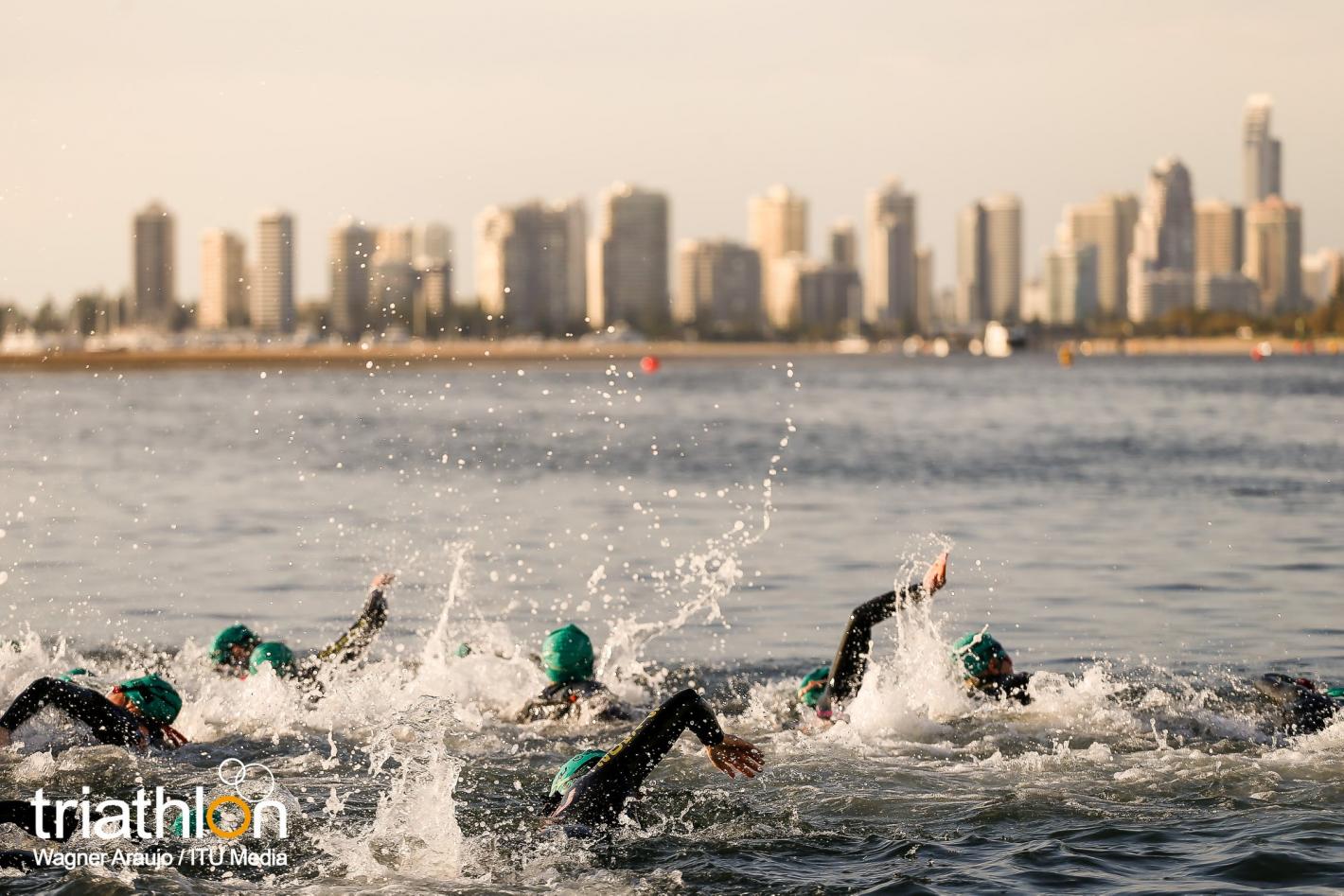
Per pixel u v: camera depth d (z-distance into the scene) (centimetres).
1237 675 1478
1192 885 825
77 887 831
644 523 2780
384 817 962
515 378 13938
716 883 845
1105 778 1060
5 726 1084
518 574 2183
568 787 945
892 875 851
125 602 1983
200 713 1288
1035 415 6744
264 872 863
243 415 7238
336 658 1390
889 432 5600
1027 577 2097
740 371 16988
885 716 1220
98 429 6091
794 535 2594
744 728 1270
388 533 2678
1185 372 13688
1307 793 1004
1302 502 3014
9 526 2816
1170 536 2511
